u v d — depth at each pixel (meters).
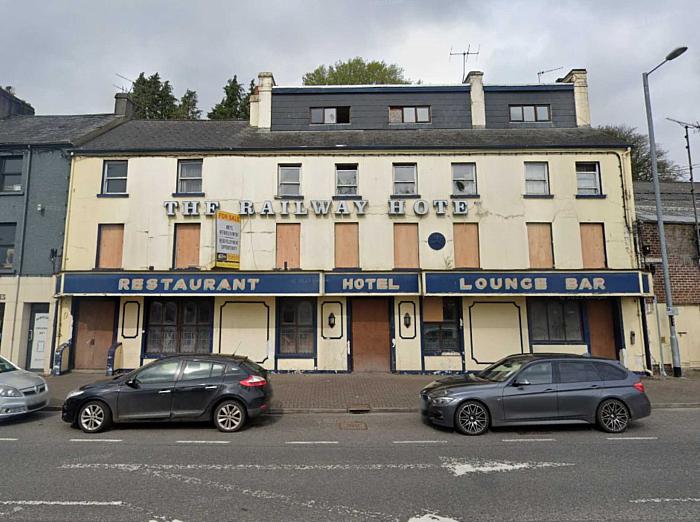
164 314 15.47
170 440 7.85
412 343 15.14
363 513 4.79
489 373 9.33
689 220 16.70
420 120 18.02
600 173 15.64
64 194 15.77
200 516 4.69
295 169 15.95
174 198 15.55
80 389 8.69
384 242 15.28
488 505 4.99
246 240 15.27
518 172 15.61
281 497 5.23
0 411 8.75
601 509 4.86
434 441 7.79
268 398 8.94
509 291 14.44
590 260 15.25
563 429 8.68
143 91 33.47
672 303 15.89
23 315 15.22
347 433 8.36
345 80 29.66
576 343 15.20
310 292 14.53
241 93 32.62
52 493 5.32
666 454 6.92
